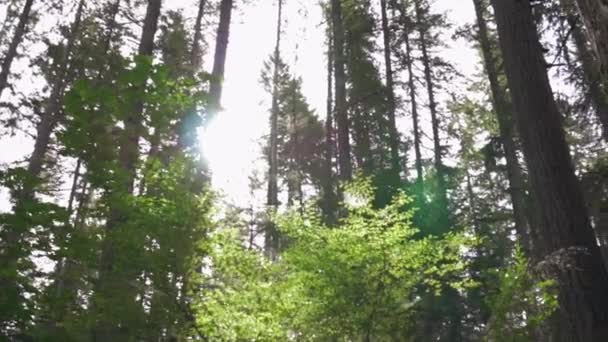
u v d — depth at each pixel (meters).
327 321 5.07
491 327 5.22
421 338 7.41
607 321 5.32
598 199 9.10
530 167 6.29
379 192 11.16
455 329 8.99
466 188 23.84
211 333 4.68
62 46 17.47
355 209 5.54
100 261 4.34
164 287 4.46
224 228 4.90
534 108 6.40
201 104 4.88
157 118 4.67
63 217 4.22
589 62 9.03
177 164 4.77
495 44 17.42
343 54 15.04
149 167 4.70
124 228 4.34
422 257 5.29
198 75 4.91
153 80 4.58
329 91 22.47
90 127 4.45
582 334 5.35
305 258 5.14
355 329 5.07
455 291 9.16
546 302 5.40
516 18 6.88
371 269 5.11
